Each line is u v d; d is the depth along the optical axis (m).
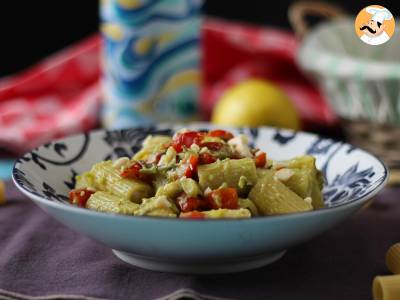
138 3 0.52
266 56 0.65
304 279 0.32
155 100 0.54
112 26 0.53
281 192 0.32
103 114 0.57
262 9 0.82
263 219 0.28
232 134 0.38
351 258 0.34
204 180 0.32
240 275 0.32
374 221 0.39
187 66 0.54
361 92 0.50
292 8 0.60
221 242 0.29
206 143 0.34
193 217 0.30
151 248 0.29
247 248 0.29
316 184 0.35
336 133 0.59
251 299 0.30
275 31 0.78
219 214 0.30
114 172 0.34
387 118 0.50
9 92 0.62
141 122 0.55
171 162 0.33
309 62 0.53
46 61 0.82
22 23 0.81
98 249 0.35
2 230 0.38
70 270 0.32
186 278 0.31
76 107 0.60
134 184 0.34
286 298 0.30
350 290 0.31
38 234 0.37
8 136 0.54
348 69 0.50
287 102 0.53
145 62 0.53
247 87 0.53
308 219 0.29
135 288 0.30
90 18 0.81
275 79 0.66
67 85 0.64
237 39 0.64
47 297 0.29
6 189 0.44
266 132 0.42
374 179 0.35
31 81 0.62
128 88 0.54
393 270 0.32
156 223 0.28
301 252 0.35
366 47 0.61
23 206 0.41
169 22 0.53
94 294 0.30
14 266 0.33
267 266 0.33
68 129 0.56
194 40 0.54
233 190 0.31
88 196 0.34
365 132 0.52
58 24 0.81
